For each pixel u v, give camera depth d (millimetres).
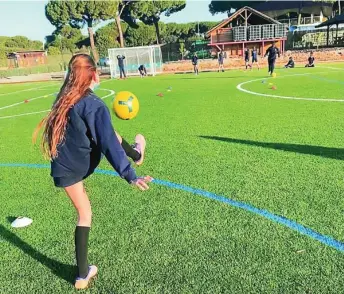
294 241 3469
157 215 4191
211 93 15109
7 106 15758
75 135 2658
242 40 40156
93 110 2598
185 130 8375
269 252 3324
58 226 4129
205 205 4355
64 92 2674
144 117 10414
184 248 3490
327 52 33875
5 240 3883
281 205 4211
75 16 42594
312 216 3912
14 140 8852
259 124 8430
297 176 5039
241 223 3869
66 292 3002
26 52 60656
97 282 3094
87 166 2814
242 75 23688
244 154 6207
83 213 3002
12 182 5715
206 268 3166
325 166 5344
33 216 4430
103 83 24938
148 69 31969
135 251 3500
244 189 4734
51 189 5293
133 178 2582
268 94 13461
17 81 34094
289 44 46844
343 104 10328
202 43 49969
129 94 3689
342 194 4395
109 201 4648
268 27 39562
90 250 3559
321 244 3396
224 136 7543
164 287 2965
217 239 3600
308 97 12062
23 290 3055
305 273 3012
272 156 5984
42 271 3307
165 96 15188
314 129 7590
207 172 5465
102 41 55469
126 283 3053
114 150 2561
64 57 61062
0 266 3416
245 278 3000
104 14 42469
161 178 5348
